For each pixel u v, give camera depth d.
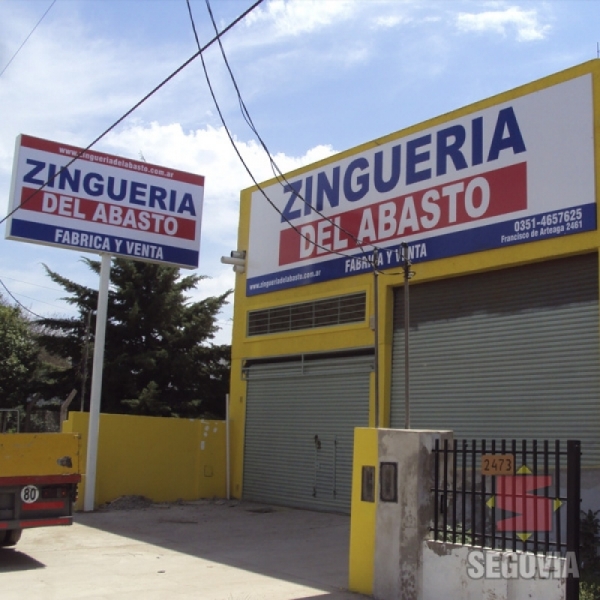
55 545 12.03
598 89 11.84
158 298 28.78
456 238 13.72
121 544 12.18
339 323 16.12
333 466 15.84
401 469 8.43
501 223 12.98
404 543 8.23
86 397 28.70
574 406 11.75
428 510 8.24
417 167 14.74
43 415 29.20
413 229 14.63
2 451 10.20
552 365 12.15
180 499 17.83
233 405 18.89
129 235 17.44
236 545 12.13
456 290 13.92
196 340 29.50
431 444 8.40
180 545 12.12
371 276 15.45
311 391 16.73
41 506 10.46
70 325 29.45
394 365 14.91
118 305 29.03
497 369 12.97
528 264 12.74
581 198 11.85
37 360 30.00
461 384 13.52
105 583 9.16
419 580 8.01
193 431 18.34
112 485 16.97
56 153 16.75
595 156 11.74
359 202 15.98
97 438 16.41
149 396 26.84
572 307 12.00
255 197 19.09
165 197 18.14
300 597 8.45
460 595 7.59
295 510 16.23
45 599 8.31
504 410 12.75
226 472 18.61
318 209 17.05
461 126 13.98
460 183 13.82
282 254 17.92
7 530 10.73
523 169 12.77
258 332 18.42
